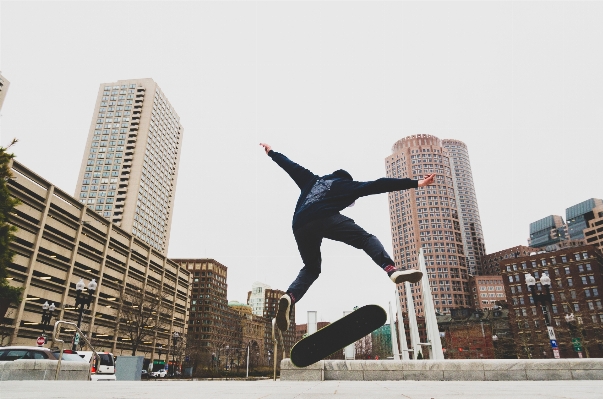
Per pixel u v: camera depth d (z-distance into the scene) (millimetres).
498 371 7926
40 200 44125
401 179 2688
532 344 72750
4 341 37594
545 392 2826
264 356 128875
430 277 142375
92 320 50094
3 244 14227
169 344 67812
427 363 8195
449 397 2361
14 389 3279
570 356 66188
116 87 108250
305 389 3629
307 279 2936
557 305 73562
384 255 2576
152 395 2576
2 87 78625
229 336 114312
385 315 3186
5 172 14914
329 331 3322
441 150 166750
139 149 98688
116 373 16469
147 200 98562
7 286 14000
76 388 3502
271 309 167875
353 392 3051
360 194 2746
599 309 69000
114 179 95375
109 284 55219
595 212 136000
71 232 48625
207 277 126500
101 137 101312
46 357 9461
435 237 149000
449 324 89750
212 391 3193
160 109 110812
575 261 74062
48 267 44031
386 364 8289
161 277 71562
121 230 59938
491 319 84938
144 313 48688
